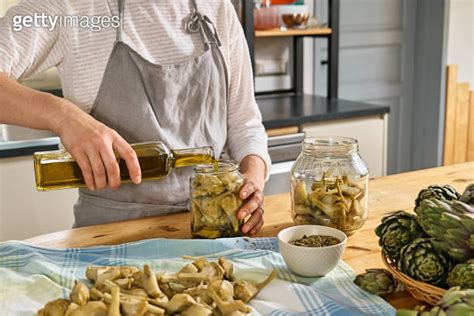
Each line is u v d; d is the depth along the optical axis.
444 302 0.73
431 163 3.97
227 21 1.56
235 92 1.61
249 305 0.92
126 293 0.91
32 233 2.28
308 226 1.12
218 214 1.21
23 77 1.37
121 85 1.42
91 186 1.19
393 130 3.99
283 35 3.02
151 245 1.17
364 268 1.09
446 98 3.88
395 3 3.80
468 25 3.87
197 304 0.87
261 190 1.42
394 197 1.51
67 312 0.84
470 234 0.88
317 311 0.90
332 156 1.24
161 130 1.44
